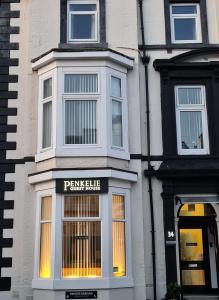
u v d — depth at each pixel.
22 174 12.30
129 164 12.14
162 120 12.59
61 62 12.20
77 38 13.26
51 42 12.94
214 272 13.03
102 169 11.38
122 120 12.30
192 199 11.98
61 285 10.86
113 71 12.38
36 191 11.93
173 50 13.17
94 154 11.62
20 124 12.65
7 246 11.89
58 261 11.02
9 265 11.78
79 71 12.19
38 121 12.31
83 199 11.53
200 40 13.51
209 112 12.73
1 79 12.93
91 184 11.38
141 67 13.00
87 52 12.14
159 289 11.56
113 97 12.27
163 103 12.69
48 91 12.39
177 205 12.15
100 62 12.24
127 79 12.74
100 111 11.96
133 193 11.99
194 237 13.27
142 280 11.49
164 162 12.26
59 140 11.71
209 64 12.80
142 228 11.80
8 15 13.49
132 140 12.33
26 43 13.27
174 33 13.66
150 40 13.25
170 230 11.81
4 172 12.30
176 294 11.16
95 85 12.23
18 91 12.88
